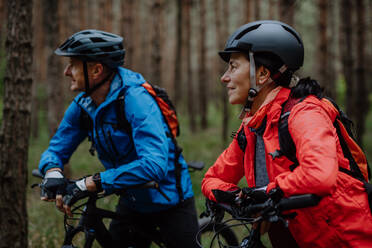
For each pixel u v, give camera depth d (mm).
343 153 1364
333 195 1275
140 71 18281
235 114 7590
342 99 13016
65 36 10594
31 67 2566
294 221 1349
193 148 8648
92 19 16453
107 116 1872
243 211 1354
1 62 6195
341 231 1273
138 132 1788
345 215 1272
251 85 1382
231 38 1433
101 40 1802
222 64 10477
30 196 4918
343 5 8594
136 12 17156
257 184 1500
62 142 2072
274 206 1231
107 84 1891
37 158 7461
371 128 13016
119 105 1834
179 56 14875
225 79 1450
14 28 2477
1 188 2520
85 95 1979
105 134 1895
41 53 13492
